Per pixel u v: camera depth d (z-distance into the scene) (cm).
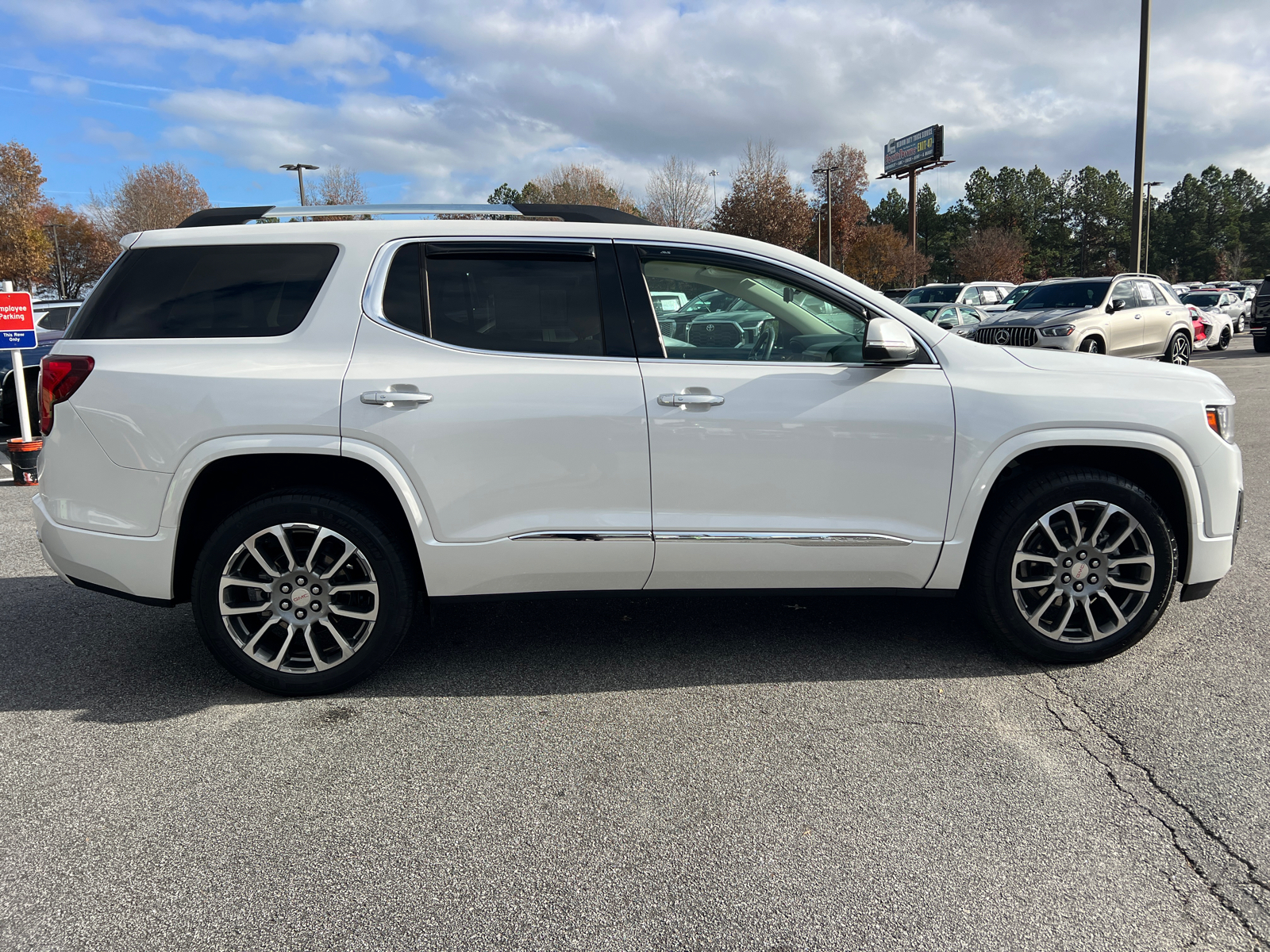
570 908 203
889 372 320
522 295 316
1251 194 11700
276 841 231
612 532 311
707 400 308
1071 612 331
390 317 309
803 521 317
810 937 193
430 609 327
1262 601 408
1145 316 1371
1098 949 188
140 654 363
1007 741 281
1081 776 259
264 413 296
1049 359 339
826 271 328
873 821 237
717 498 313
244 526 303
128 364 302
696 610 412
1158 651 352
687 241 326
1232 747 274
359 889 210
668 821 239
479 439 303
